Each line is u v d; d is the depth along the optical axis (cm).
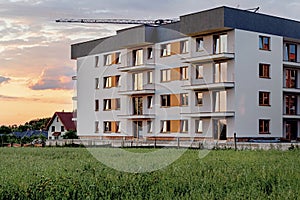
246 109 4050
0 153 2138
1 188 859
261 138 4147
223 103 4025
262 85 4178
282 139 4231
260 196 821
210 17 3956
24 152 2231
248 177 1052
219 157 1717
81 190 858
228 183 969
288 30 4419
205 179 1010
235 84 3975
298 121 4653
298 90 4512
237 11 3997
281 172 1159
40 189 845
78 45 4612
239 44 4009
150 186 921
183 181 984
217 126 3966
